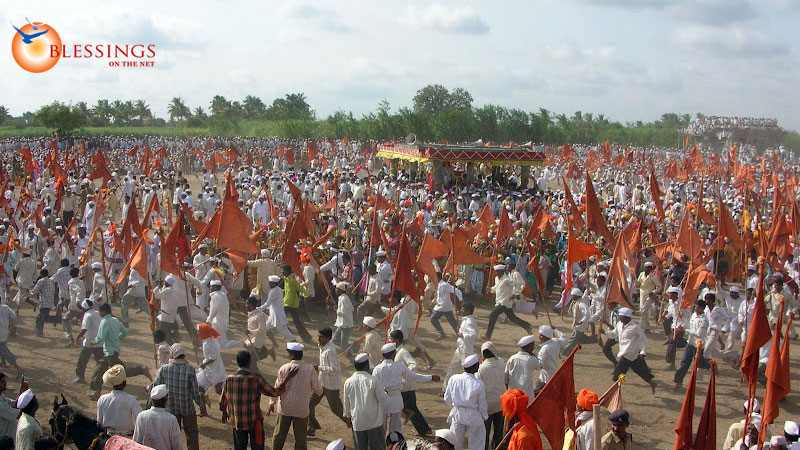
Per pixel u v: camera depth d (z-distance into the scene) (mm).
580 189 46000
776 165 56125
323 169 48062
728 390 12609
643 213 27766
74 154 48688
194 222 17312
